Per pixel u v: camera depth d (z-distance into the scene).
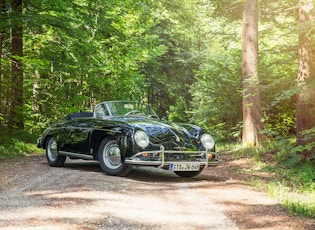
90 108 19.41
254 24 12.75
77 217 4.07
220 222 4.25
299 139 9.12
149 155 6.44
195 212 4.64
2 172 7.13
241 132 16.62
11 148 11.36
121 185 5.99
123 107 7.89
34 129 17.11
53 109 17.27
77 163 9.03
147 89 26.61
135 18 19.48
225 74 15.96
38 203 4.61
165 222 4.12
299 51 9.12
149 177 7.14
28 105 14.55
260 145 11.98
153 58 23.31
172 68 28.25
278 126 15.41
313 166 8.50
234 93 15.98
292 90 8.52
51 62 15.90
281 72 14.71
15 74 12.66
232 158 10.84
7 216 4.04
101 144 7.02
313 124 8.91
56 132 8.18
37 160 9.68
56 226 3.73
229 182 7.03
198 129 7.21
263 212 4.76
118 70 18.59
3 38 13.84
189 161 6.68
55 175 6.84
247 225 4.16
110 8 18.06
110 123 7.01
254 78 11.52
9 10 12.08
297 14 14.45
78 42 15.53
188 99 28.23
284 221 4.34
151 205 4.86
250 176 8.05
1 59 11.16
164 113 29.27
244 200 5.44
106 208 4.51
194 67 27.80
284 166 8.98
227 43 18.75
